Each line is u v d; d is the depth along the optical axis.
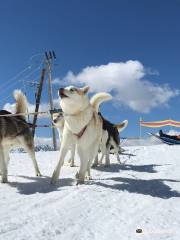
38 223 1.11
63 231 1.06
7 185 1.61
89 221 1.16
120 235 1.05
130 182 1.75
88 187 1.55
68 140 1.65
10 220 1.12
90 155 1.76
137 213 1.26
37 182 1.69
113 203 1.37
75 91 1.54
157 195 1.52
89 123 1.62
